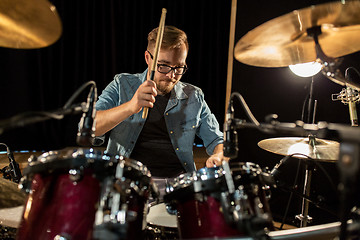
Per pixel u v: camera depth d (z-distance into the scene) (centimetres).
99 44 330
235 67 266
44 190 100
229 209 102
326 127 88
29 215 99
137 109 147
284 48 136
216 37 353
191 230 111
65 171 101
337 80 112
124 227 78
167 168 177
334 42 132
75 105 96
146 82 144
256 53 140
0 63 306
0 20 121
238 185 110
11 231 132
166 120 180
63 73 322
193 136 186
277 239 97
